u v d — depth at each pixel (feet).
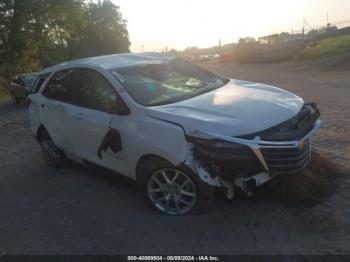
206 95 16.28
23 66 118.42
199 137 13.24
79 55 185.78
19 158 25.62
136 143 15.03
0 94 88.94
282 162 13.30
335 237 12.75
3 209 17.43
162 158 14.49
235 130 13.15
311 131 14.62
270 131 13.52
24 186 20.03
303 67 103.71
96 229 14.71
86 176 20.40
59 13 119.85
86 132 17.85
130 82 16.61
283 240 12.81
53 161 21.99
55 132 20.59
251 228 13.64
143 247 13.21
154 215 15.25
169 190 14.83
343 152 21.01
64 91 19.92
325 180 16.37
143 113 15.03
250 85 18.24
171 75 17.99
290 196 15.08
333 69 86.94
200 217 14.58
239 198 15.66
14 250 13.82
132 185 18.37
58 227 15.19
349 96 42.34
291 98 16.24
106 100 16.80
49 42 124.57
